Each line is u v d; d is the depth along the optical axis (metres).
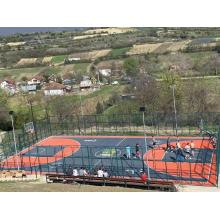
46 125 63.16
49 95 94.81
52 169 45.03
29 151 50.78
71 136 59.97
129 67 114.31
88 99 87.50
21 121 72.94
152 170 41.53
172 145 49.75
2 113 73.56
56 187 32.88
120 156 47.84
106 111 78.25
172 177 38.91
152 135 56.22
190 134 55.34
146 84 81.69
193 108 72.31
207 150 47.28
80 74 119.81
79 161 47.28
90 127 65.00
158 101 75.31
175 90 75.44
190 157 44.84
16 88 106.56
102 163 45.03
